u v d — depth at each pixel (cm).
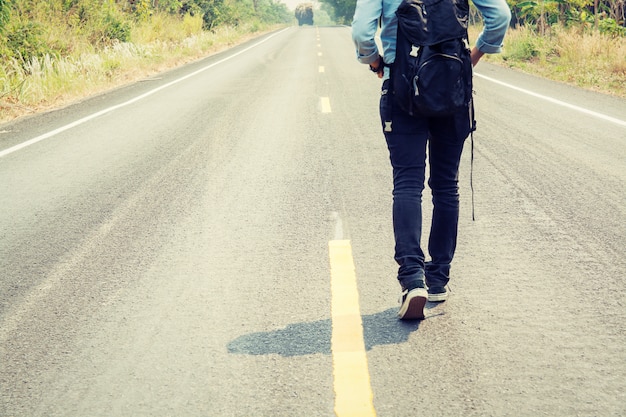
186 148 827
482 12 339
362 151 769
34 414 283
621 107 1006
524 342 322
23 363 328
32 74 1478
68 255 480
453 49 325
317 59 2158
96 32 2219
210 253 470
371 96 1220
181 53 2605
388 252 455
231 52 2777
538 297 374
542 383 286
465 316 353
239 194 615
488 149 749
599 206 538
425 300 337
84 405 288
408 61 325
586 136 803
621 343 319
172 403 285
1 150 871
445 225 362
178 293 403
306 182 646
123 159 783
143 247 488
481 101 1103
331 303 377
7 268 462
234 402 283
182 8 3972
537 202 553
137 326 361
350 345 327
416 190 346
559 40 1873
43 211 594
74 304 396
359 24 333
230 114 1073
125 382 305
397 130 341
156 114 1105
